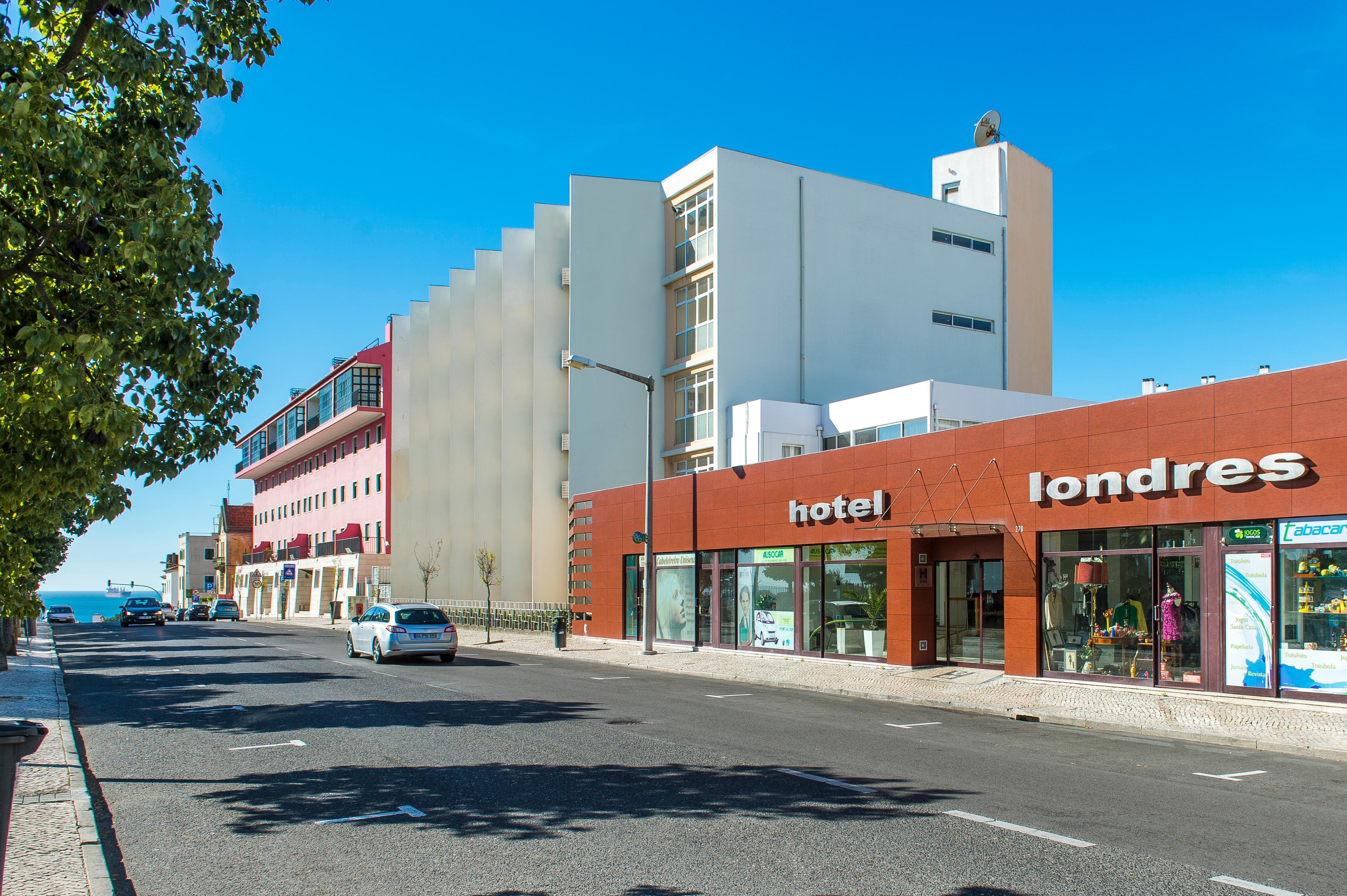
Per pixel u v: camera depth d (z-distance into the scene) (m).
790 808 7.73
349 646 26.08
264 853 6.56
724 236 32.62
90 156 6.30
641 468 35.72
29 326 5.72
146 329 6.32
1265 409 13.86
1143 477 15.27
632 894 5.60
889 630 20.17
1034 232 40.59
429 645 23.36
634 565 30.12
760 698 16.34
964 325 37.41
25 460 6.27
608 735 11.68
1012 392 28.27
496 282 45.56
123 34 7.02
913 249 36.38
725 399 32.09
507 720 13.05
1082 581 16.52
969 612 19.34
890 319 35.44
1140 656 15.52
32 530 8.32
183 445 7.17
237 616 67.31
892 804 7.89
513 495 42.12
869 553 21.02
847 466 21.58
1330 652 13.07
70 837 6.72
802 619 22.94
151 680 19.19
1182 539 15.02
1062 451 16.84
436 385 49.41
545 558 39.91
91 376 6.35
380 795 8.33
